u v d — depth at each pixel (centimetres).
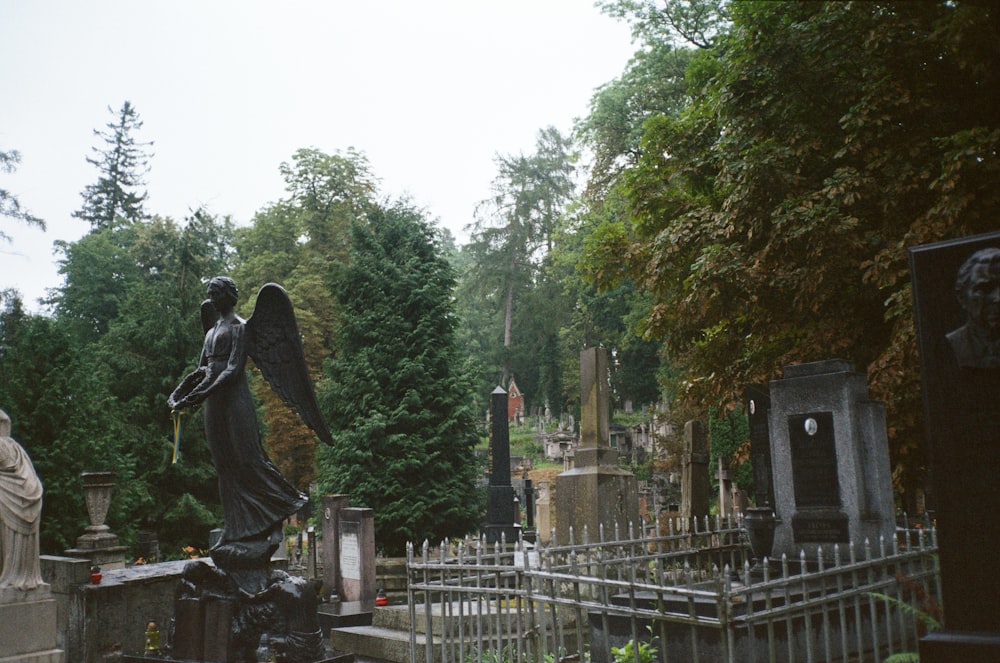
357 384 2881
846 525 917
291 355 1230
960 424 452
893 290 1265
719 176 1413
